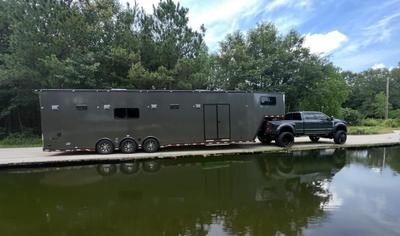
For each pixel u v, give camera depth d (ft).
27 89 59.98
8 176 30.94
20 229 17.02
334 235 15.74
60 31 56.13
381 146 51.96
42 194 24.20
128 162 37.88
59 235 16.21
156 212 19.66
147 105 43.32
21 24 55.42
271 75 88.43
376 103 168.76
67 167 35.35
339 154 44.24
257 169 33.68
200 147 49.06
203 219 18.28
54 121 40.37
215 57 89.66
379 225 17.07
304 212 19.38
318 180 28.27
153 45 61.05
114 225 17.49
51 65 52.39
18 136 61.77
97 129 41.68
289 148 46.93
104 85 58.49
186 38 64.90
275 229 16.60
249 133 48.24
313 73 88.63
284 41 90.02
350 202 21.44
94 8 61.36
